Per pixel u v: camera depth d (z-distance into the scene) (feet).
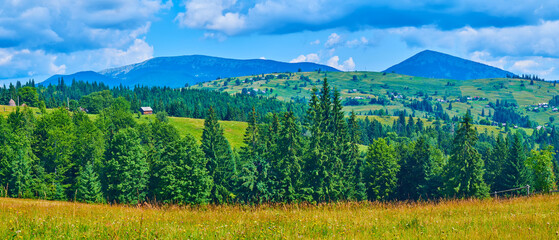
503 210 43.01
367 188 224.12
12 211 40.19
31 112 333.21
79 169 245.24
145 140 332.60
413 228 32.76
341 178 199.72
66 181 249.75
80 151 260.01
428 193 222.69
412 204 52.49
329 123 218.18
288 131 183.52
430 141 611.47
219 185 189.78
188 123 542.98
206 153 207.72
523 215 36.81
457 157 196.44
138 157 192.65
